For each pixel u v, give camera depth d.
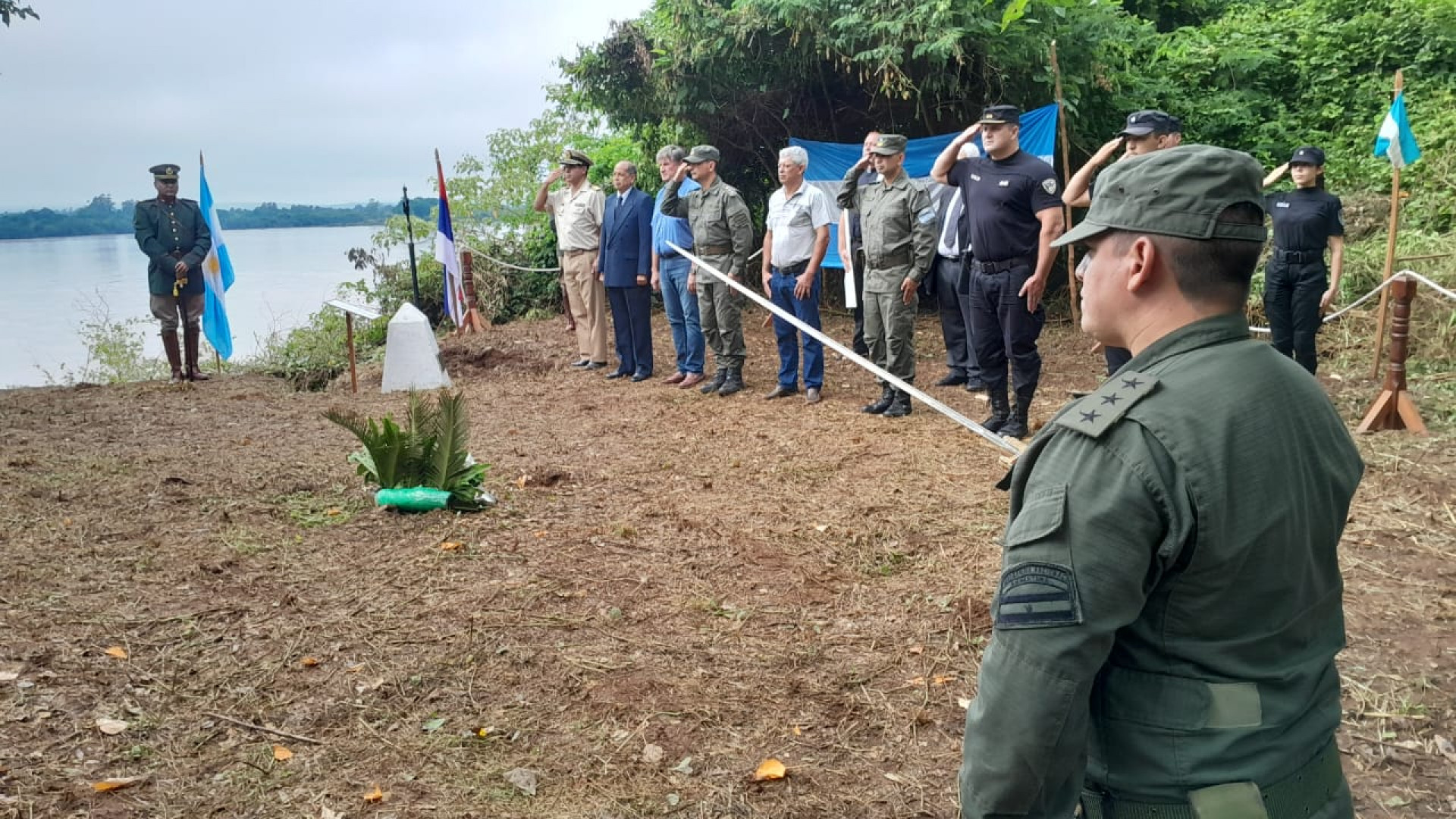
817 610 3.92
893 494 5.41
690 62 11.64
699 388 8.65
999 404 6.70
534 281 13.78
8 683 3.26
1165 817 1.27
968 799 1.32
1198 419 1.24
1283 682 1.28
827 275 12.71
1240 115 12.55
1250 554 1.23
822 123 12.46
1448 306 8.98
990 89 11.09
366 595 4.03
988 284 6.40
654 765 2.87
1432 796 2.75
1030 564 1.26
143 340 12.41
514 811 2.66
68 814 2.59
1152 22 13.88
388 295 14.40
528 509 5.16
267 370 11.52
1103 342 1.46
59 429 7.63
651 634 3.69
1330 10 13.96
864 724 3.09
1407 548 4.53
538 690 3.28
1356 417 7.06
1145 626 1.29
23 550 4.57
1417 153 7.88
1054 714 1.22
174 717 3.11
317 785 2.77
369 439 5.14
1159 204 1.33
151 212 9.89
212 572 4.29
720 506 5.22
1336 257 6.98
